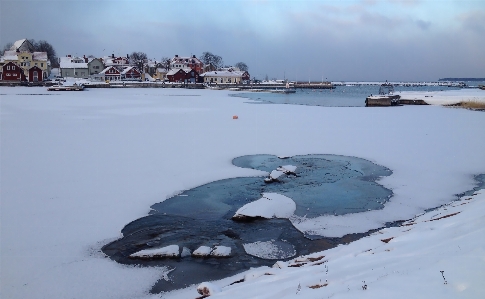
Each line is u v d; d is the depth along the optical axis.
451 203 11.68
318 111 38.12
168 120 29.62
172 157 17.50
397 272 5.44
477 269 4.88
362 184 14.08
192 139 21.75
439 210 10.60
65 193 12.46
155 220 10.66
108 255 8.64
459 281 4.64
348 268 6.32
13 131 23.33
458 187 13.54
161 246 9.12
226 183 14.07
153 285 7.45
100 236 9.54
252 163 16.88
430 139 22.06
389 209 11.58
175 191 13.02
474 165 16.33
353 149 19.62
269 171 15.70
